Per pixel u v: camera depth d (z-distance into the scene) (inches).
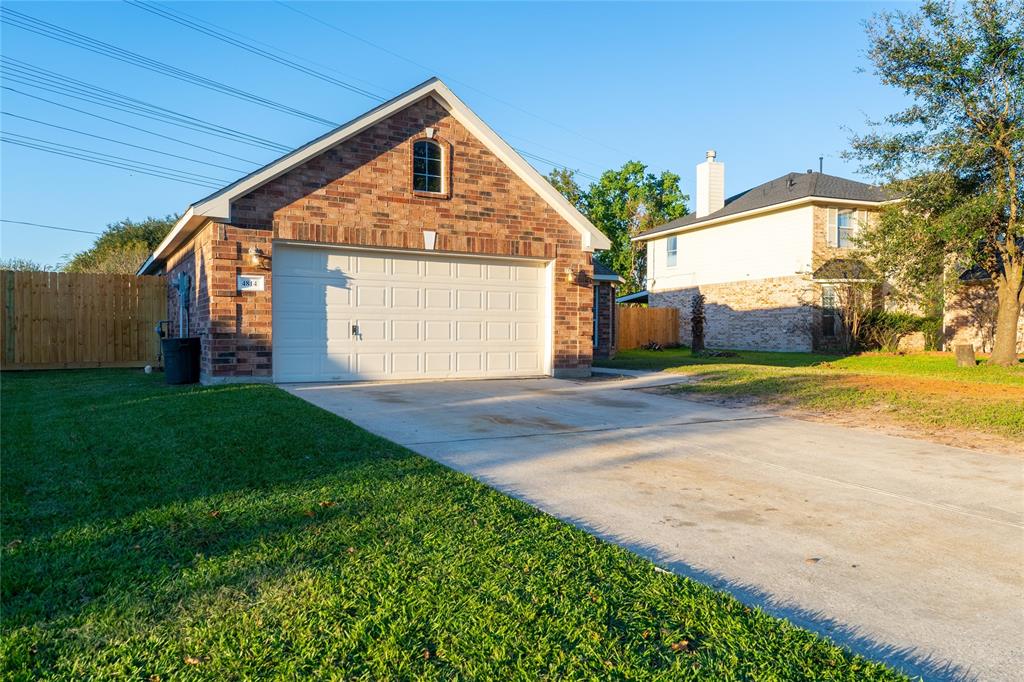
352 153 454.9
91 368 621.6
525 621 108.2
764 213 1000.9
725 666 95.9
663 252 1229.1
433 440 266.4
